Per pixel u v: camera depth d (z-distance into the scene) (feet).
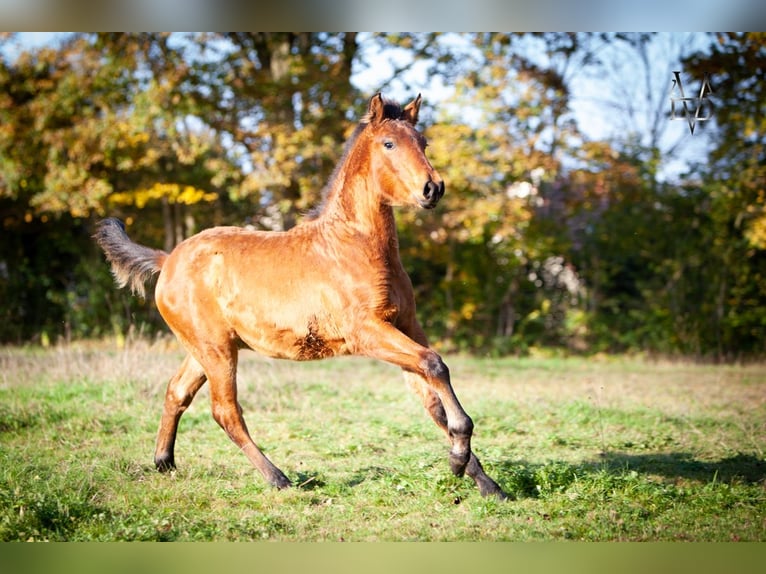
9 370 37.19
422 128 59.41
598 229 62.64
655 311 61.16
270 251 19.53
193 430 26.58
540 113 57.93
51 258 62.13
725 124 56.13
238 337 20.18
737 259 58.18
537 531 16.56
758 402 34.68
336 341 19.17
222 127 58.75
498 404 32.40
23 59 57.62
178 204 61.98
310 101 59.16
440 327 63.82
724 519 17.46
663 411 31.55
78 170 56.65
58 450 23.67
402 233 59.62
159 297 20.67
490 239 61.11
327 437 25.88
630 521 17.24
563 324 64.03
